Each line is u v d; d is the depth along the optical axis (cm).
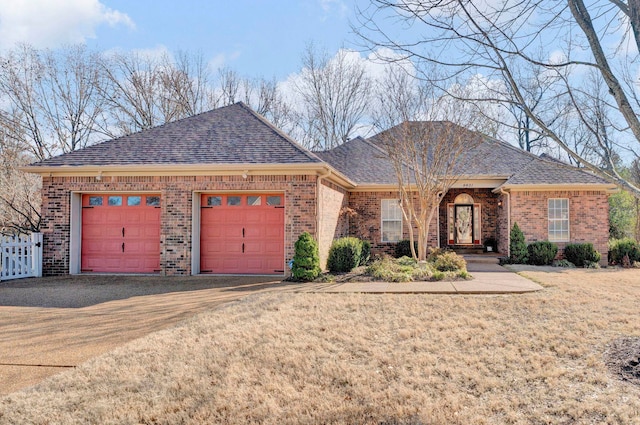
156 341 554
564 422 349
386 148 1377
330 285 989
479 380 430
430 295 852
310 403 383
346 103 2978
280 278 1123
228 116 1418
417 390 411
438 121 1281
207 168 1147
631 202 1973
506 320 652
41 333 607
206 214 1224
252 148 1215
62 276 1184
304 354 504
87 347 543
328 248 1312
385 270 1120
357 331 596
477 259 1564
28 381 435
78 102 2480
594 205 1553
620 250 1533
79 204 1238
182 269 1180
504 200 1702
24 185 1852
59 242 1206
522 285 960
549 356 495
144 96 2805
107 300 846
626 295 843
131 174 1195
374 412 367
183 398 391
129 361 483
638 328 599
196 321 655
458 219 1925
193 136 1303
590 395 395
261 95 3169
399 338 567
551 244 1502
